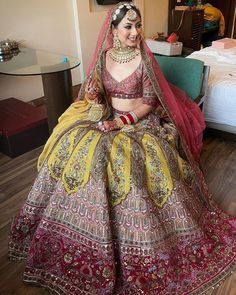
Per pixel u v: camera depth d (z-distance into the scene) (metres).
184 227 1.30
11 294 1.24
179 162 1.38
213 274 1.28
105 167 1.21
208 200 1.58
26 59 2.38
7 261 1.39
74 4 3.35
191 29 4.48
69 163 1.27
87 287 1.21
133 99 1.37
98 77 1.39
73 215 1.25
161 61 1.91
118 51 1.33
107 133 1.30
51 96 2.23
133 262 1.21
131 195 1.20
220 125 2.28
